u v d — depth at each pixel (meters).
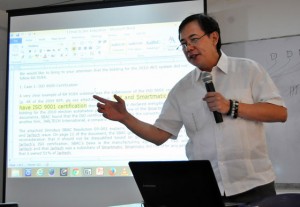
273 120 1.63
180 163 1.16
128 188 2.77
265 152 1.75
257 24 2.71
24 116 2.99
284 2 2.66
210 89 1.70
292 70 2.59
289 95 2.59
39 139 2.95
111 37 2.92
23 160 2.95
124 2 2.93
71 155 2.88
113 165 2.81
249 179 1.68
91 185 2.83
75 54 2.96
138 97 2.82
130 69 2.86
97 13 2.97
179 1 2.83
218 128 1.74
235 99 1.73
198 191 1.16
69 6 3.02
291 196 1.11
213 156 1.76
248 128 1.71
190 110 1.85
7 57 3.07
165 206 1.27
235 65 1.80
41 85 2.99
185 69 2.78
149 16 2.88
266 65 2.66
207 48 1.72
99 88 2.89
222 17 2.81
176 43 2.81
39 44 3.04
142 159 2.76
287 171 2.56
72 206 2.84
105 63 2.91
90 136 2.86
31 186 2.92
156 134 1.94
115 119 1.80
